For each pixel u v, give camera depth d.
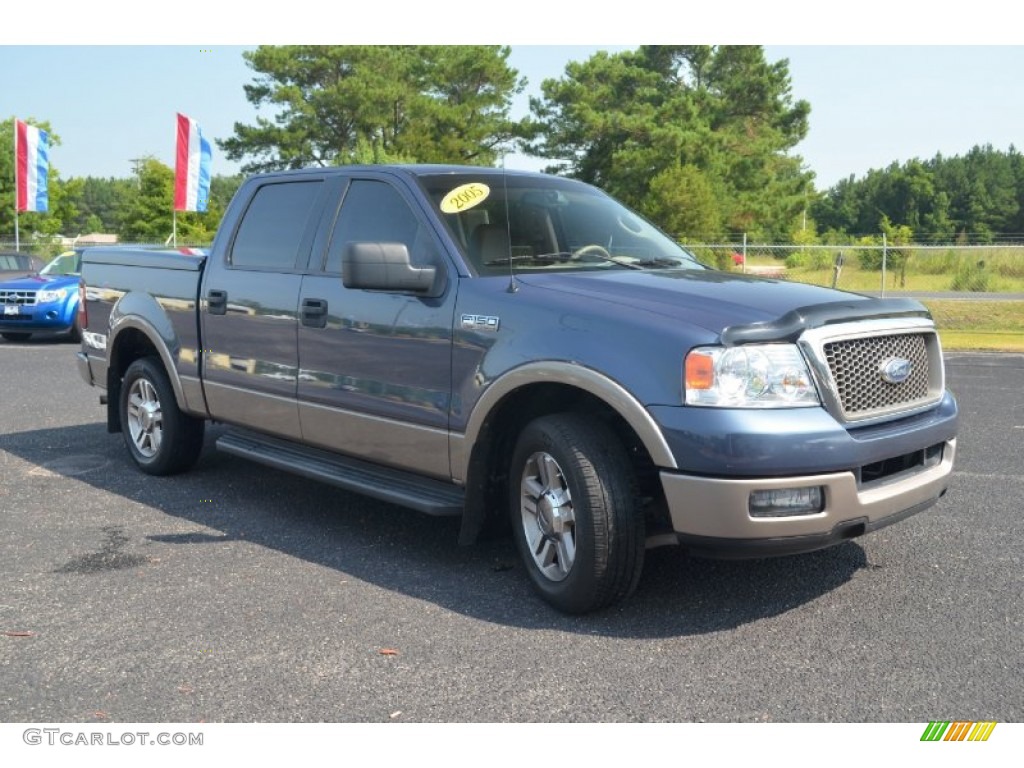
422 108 48.66
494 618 4.14
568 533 4.14
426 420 4.65
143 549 5.08
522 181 5.31
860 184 119.44
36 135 31.72
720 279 4.56
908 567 4.75
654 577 4.64
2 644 3.88
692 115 44.16
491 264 4.69
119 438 8.01
